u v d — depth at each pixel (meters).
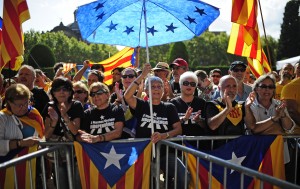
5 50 4.23
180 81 4.71
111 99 5.77
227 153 4.22
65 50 56.56
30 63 24.72
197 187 3.77
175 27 4.70
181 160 4.25
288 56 48.72
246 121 4.38
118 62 10.10
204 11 4.57
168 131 4.31
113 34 4.67
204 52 68.81
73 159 4.06
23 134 3.87
